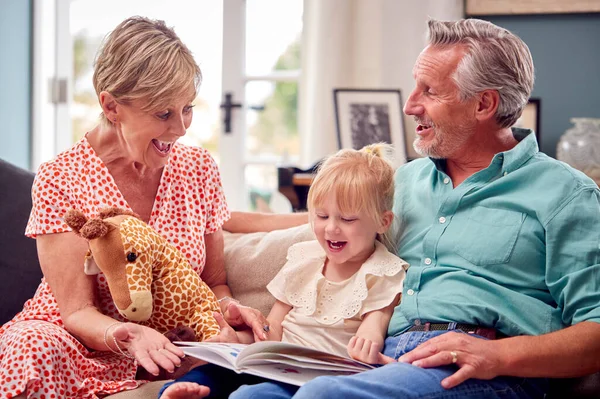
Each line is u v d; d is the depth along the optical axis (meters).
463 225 1.63
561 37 3.41
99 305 1.72
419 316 1.59
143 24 1.69
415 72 1.71
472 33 1.66
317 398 1.24
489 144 1.69
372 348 1.48
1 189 2.08
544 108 3.44
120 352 1.55
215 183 1.93
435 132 1.67
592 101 3.40
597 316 1.43
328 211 1.65
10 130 4.03
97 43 4.21
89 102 4.25
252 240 2.00
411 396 1.31
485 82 1.62
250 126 3.95
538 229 1.54
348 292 1.67
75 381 1.56
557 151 3.27
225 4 3.89
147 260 1.57
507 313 1.52
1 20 3.93
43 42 4.18
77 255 1.67
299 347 1.41
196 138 4.08
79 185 1.74
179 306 1.66
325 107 3.49
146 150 1.71
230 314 1.68
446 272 1.61
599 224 1.50
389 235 1.75
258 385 1.40
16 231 2.05
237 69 3.90
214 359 1.41
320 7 3.49
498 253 1.56
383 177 1.67
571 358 1.40
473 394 1.38
